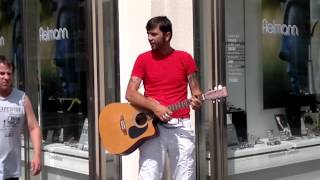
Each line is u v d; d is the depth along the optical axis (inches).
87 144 276.8
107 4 267.0
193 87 211.3
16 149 214.1
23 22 310.3
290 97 275.9
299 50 277.7
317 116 283.7
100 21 265.9
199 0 251.1
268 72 268.5
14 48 321.1
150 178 211.5
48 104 302.5
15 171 214.4
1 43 333.4
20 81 316.2
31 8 308.5
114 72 266.5
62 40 289.9
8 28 326.0
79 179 285.0
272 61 269.6
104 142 213.3
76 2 279.0
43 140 307.1
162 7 256.8
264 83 267.6
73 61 282.8
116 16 265.4
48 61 300.5
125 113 210.8
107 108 213.5
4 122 209.5
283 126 273.4
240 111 259.3
